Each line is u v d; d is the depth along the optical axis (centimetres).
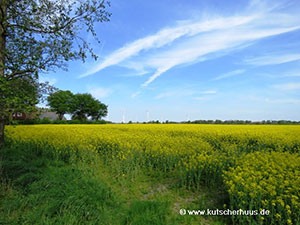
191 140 1002
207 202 471
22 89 564
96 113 6375
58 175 550
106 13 675
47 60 578
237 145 1022
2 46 615
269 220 363
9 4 570
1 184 454
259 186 377
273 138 1160
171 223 374
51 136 1070
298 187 391
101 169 718
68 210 372
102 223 359
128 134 1281
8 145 955
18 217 360
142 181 612
